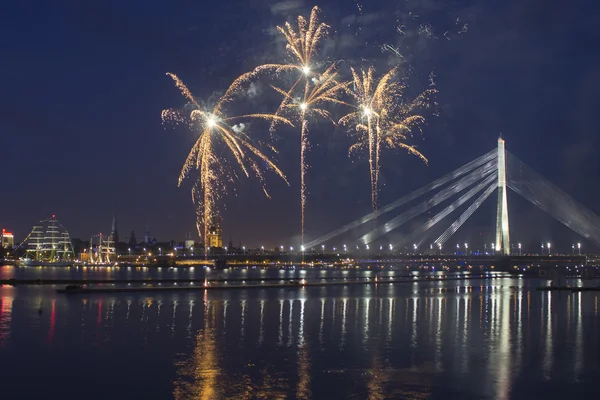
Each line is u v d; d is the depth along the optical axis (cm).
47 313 7150
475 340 5303
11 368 3975
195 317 6862
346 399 3288
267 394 3369
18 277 19462
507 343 5153
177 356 4397
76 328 5822
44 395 3344
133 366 4044
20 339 5131
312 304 8825
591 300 10050
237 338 5288
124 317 6794
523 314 7581
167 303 8731
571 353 4681
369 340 5234
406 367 4094
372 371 3956
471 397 3362
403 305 8781
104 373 3834
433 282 16912
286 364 4144
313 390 3462
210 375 3794
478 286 14662
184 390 3438
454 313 7625
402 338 5369
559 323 6625
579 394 3447
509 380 3753
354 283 15075
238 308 8069
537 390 3525
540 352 4719
